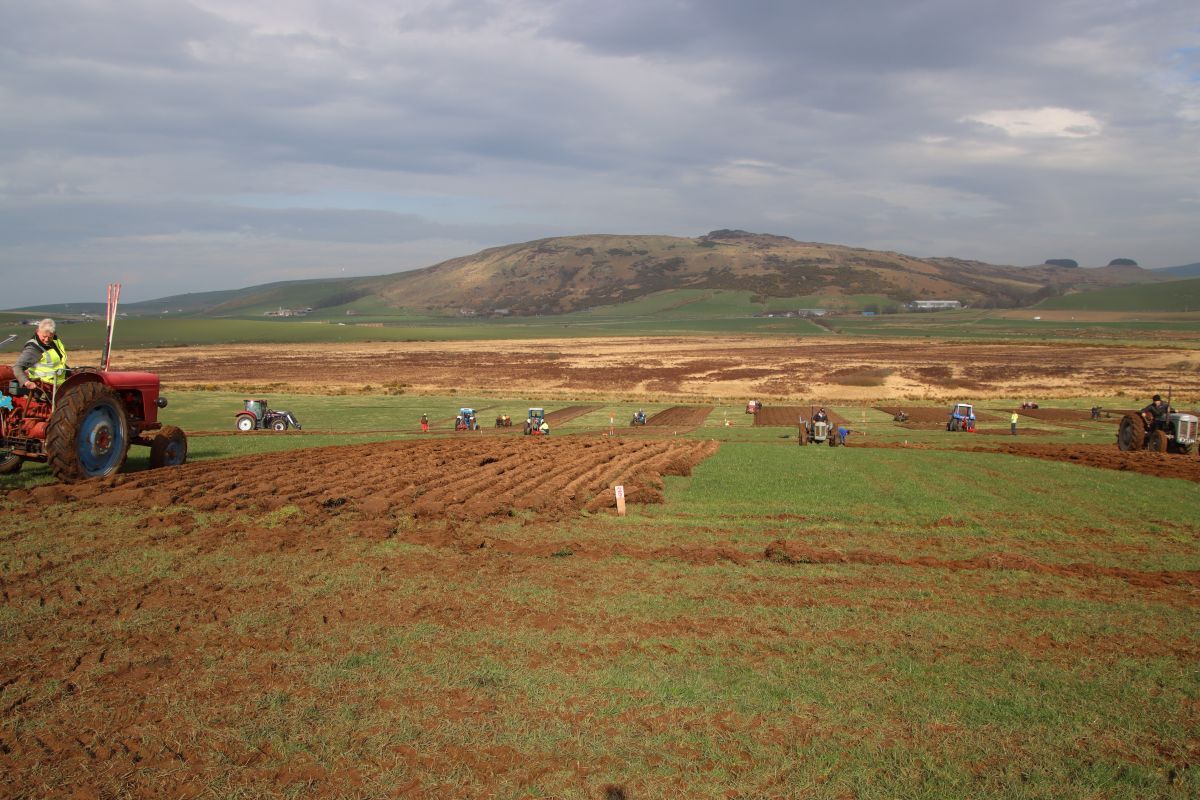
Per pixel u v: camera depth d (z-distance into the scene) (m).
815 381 87.38
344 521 13.02
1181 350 115.12
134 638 7.31
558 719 6.02
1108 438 43.53
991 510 16.09
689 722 6.05
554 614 8.52
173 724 5.75
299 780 5.11
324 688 6.40
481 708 6.15
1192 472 22.58
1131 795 5.22
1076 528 14.42
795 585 10.05
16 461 14.76
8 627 7.45
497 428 49.09
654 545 12.27
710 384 85.69
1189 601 9.73
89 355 123.31
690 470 21.03
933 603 9.39
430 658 7.10
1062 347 125.88
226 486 15.16
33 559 9.67
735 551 11.76
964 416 48.75
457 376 94.19
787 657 7.42
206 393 69.69
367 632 7.71
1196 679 7.14
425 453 23.12
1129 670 7.31
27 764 5.17
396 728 5.80
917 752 5.70
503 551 11.53
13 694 6.09
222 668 6.73
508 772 5.29
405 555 10.95
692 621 8.41
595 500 15.86
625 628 8.12
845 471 22.06
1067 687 6.88
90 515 12.07
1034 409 64.06
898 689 6.75
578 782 5.19
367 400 66.06
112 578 9.12
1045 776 5.43
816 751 5.67
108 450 14.99
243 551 10.62
